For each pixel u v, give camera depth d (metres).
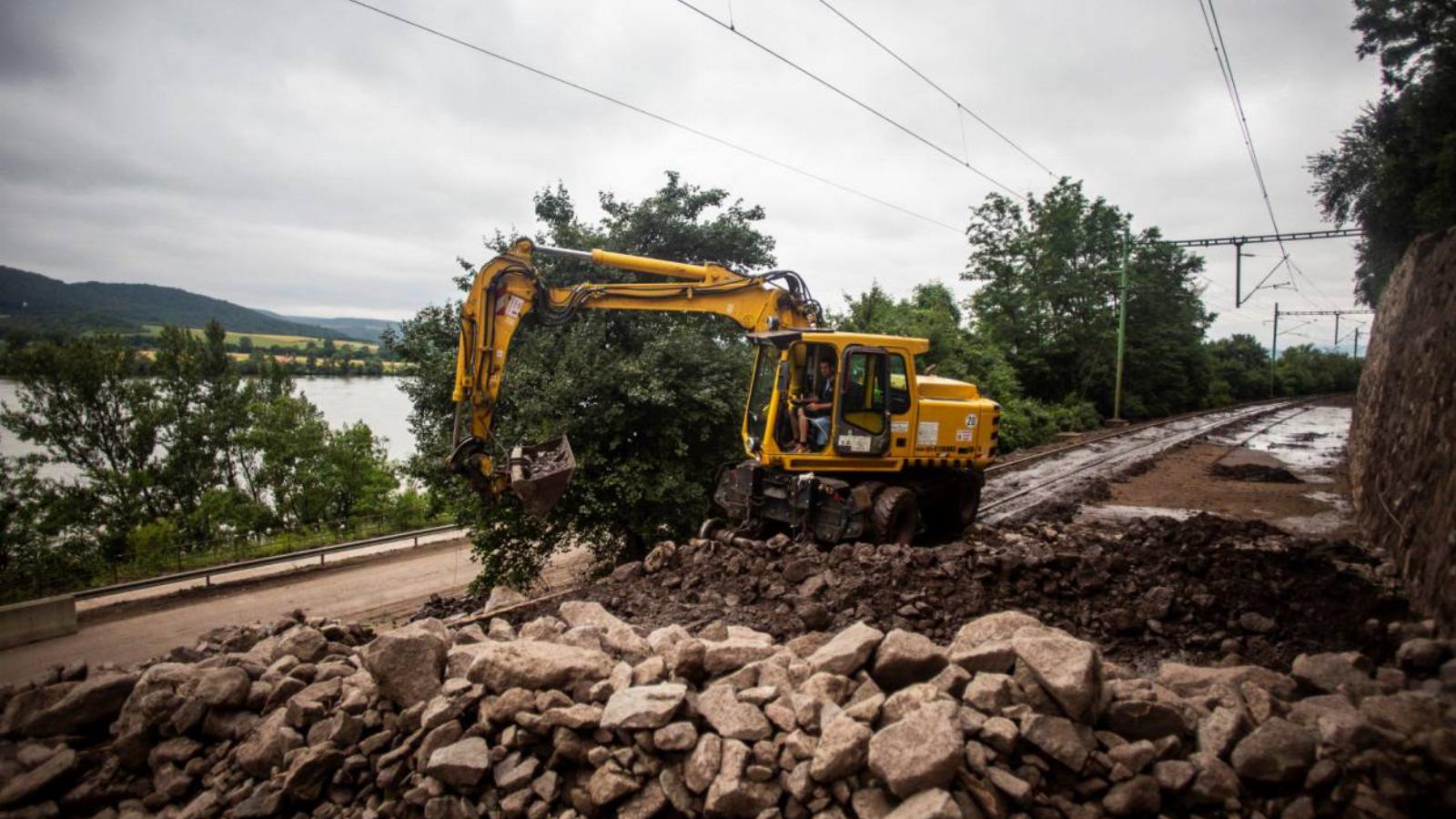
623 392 12.70
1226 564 7.43
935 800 3.44
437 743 4.70
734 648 5.02
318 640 6.09
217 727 5.29
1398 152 16.20
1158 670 5.95
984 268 40.38
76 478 29.30
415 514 30.41
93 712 5.38
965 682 4.28
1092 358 39.50
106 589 17.91
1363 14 15.66
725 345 15.12
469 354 9.54
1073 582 7.40
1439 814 3.30
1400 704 3.74
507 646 5.16
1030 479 18.45
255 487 31.89
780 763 4.05
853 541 9.67
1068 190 38.81
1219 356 76.38
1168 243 30.72
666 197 17.31
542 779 4.39
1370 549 8.94
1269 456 22.03
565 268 15.81
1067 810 3.69
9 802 4.75
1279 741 3.67
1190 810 3.66
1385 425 11.27
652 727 4.28
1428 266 11.91
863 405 10.39
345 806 4.81
